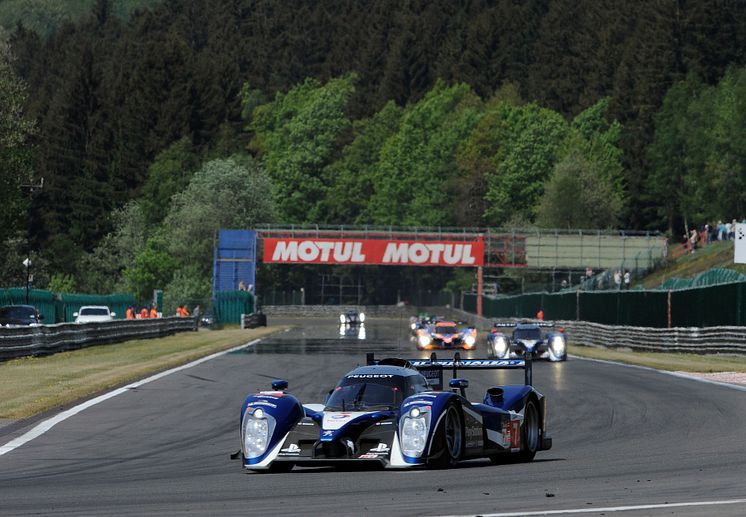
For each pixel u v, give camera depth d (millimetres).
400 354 171875
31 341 140250
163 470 52281
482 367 56500
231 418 76875
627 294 195625
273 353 170375
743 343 142000
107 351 163625
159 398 91188
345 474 48781
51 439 65375
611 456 55875
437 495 41469
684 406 82812
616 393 94688
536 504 38531
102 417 77188
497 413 52906
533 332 156750
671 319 171125
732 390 96500
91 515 37562
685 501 38969
